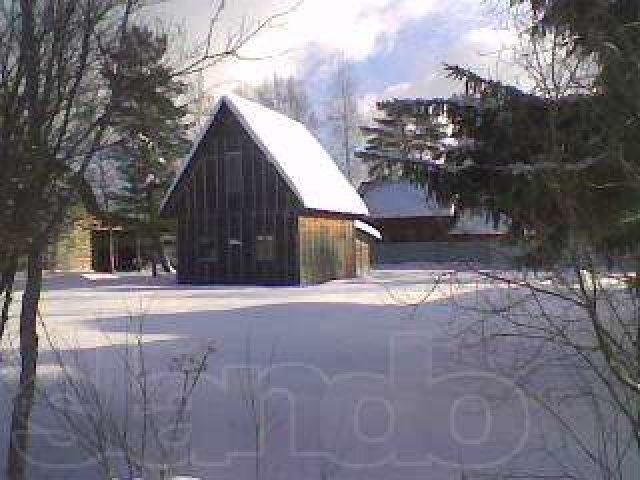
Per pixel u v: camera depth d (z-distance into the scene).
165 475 5.25
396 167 9.10
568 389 6.27
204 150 33.56
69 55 4.52
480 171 8.18
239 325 14.48
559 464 5.43
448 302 16.03
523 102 5.71
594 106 4.03
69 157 4.59
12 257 4.66
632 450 5.23
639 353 3.81
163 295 25.58
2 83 4.39
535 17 4.84
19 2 4.43
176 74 4.84
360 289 26.03
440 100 8.49
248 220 33.00
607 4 4.27
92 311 18.91
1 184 4.39
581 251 3.97
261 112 36.00
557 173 4.18
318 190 34.19
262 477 5.82
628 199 4.65
